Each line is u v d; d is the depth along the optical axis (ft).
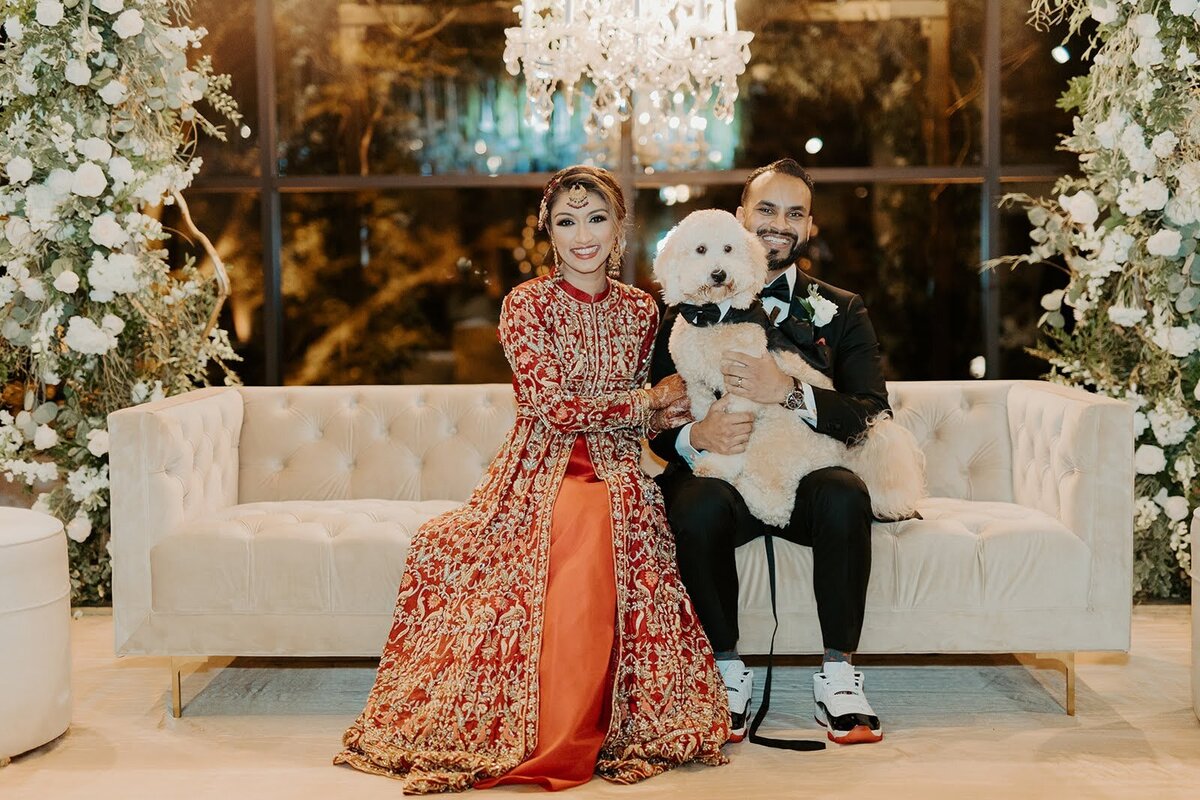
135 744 8.16
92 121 11.32
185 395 10.25
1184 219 10.85
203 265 14.37
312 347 14.73
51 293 11.35
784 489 8.18
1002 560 8.44
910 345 14.37
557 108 14.15
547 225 8.57
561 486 8.15
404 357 14.79
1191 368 11.27
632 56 9.45
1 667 7.64
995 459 10.58
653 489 8.36
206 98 13.53
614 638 7.71
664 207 14.26
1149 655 10.08
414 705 7.70
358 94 14.35
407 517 9.32
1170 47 10.91
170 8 13.96
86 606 12.00
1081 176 13.62
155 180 11.51
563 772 7.16
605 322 8.59
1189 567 11.12
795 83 14.19
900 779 7.33
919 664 9.96
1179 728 8.27
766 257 8.55
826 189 14.26
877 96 14.17
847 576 7.95
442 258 14.66
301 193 14.51
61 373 11.70
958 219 14.16
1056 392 9.59
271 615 8.61
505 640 7.64
